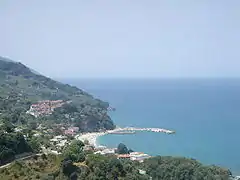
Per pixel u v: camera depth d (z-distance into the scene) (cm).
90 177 17275
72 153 19575
